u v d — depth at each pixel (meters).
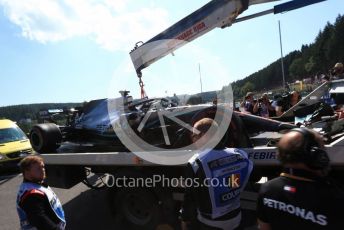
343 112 4.50
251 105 9.89
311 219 1.75
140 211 4.82
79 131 6.04
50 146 6.04
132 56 6.41
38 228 3.01
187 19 6.13
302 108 5.36
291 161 1.85
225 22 6.00
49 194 3.23
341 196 1.77
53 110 6.90
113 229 5.21
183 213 2.73
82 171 6.04
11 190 8.51
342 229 1.71
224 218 2.66
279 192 1.86
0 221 6.25
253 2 5.95
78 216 6.00
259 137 4.76
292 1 5.78
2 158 10.62
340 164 3.39
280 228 1.83
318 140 1.89
